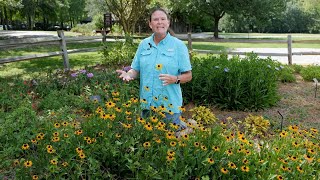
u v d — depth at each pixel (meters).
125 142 2.81
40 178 2.67
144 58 3.43
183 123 3.48
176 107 3.43
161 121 3.03
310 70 8.75
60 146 3.00
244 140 2.95
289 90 7.49
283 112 5.91
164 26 3.29
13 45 8.45
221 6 27.69
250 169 2.74
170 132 2.77
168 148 2.75
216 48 17.73
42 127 3.73
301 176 2.72
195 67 6.46
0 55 13.09
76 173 2.65
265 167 2.77
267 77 6.25
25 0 48.88
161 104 3.23
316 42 10.94
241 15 30.02
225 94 6.03
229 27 46.16
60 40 9.77
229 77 5.91
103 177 2.71
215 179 2.64
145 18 26.62
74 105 5.48
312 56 13.80
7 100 5.50
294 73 9.56
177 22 41.38
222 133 3.46
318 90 7.53
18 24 59.28
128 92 5.73
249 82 6.00
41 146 2.99
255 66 6.60
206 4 27.70
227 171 2.58
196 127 3.27
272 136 4.19
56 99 5.63
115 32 18.59
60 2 53.28
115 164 2.86
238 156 2.84
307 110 6.04
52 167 2.57
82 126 3.17
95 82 6.58
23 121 3.86
